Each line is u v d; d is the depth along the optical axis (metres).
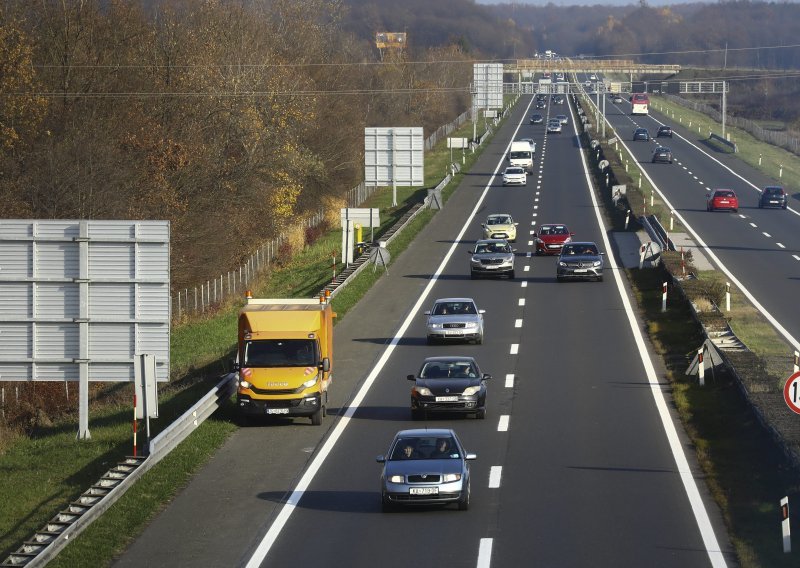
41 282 51.12
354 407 54.34
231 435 49.31
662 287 87.94
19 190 88.94
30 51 96.12
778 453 41.44
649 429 47.94
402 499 35.88
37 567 30.97
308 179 151.12
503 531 34.09
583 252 96.62
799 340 68.06
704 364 57.66
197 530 35.38
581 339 70.38
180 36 123.88
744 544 32.09
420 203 148.38
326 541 33.69
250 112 121.38
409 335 73.88
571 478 40.38
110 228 50.94
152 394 45.12
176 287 99.81
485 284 95.25
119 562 32.38
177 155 107.00
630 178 161.38
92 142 93.94
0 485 43.38
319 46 182.62
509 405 53.34
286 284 107.31
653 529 34.00
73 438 52.00
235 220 114.19
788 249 111.38
